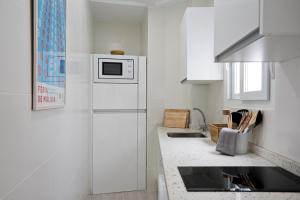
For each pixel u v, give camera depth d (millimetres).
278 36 753
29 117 888
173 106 3027
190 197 848
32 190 917
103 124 2844
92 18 3191
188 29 2189
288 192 908
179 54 2945
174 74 3031
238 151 1490
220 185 966
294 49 948
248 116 1529
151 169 2947
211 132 1953
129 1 2871
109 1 2836
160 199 1855
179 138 2117
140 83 2932
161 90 2984
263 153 1411
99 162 2846
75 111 1846
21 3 817
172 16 3031
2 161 674
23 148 829
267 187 953
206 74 2215
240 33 896
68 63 1562
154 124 2973
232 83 2027
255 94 1523
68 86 1565
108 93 2846
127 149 2914
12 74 743
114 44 3152
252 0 781
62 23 1346
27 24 872
